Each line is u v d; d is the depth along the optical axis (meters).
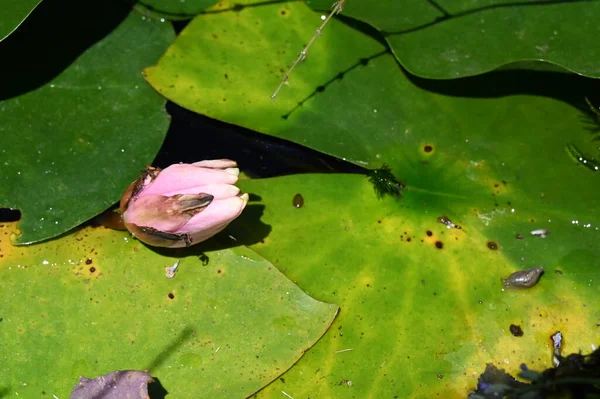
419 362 0.86
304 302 0.86
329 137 0.90
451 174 0.90
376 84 0.91
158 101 0.90
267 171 0.90
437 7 0.90
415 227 0.88
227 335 0.85
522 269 0.88
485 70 0.88
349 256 0.88
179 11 0.92
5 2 0.86
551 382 0.86
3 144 0.87
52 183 0.87
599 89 0.91
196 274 0.86
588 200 0.89
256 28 0.92
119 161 0.88
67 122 0.88
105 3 0.91
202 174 0.84
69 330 0.85
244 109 0.90
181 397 0.84
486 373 0.86
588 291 0.88
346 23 0.92
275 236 0.88
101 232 0.87
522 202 0.89
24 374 0.84
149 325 0.85
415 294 0.87
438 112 0.91
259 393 0.85
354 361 0.86
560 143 0.90
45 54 0.90
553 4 0.90
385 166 0.89
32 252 0.86
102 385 0.84
